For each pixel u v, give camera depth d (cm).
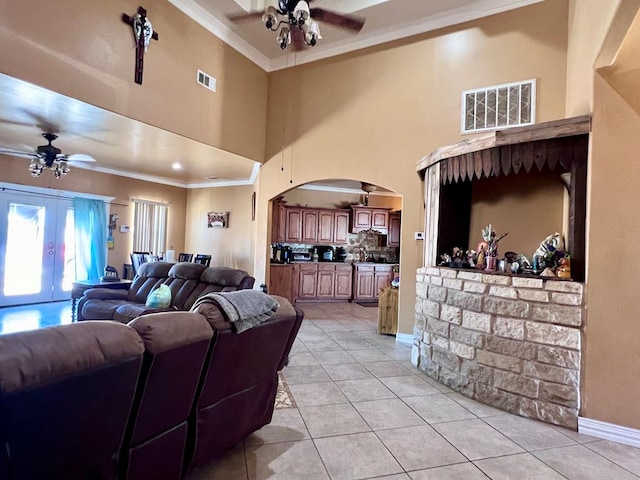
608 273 256
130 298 508
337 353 434
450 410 290
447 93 464
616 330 253
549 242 296
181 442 176
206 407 188
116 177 716
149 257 680
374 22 484
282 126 592
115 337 133
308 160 569
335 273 823
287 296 779
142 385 146
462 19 455
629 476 209
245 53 552
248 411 218
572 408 264
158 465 165
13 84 305
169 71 433
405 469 210
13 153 518
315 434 246
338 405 293
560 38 401
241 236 764
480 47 444
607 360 254
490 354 304
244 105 557
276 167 597
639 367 246
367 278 839
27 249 612
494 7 435
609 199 257
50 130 446
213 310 180
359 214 852
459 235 405
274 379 239
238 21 329
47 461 121
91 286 512
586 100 306
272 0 468
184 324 161
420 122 482
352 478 200
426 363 372
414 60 489
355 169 529
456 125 457
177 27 441
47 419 116
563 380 268
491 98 435
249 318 192
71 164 645
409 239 485
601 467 217
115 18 370
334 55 550
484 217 400
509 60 427
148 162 625
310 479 197
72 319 521
